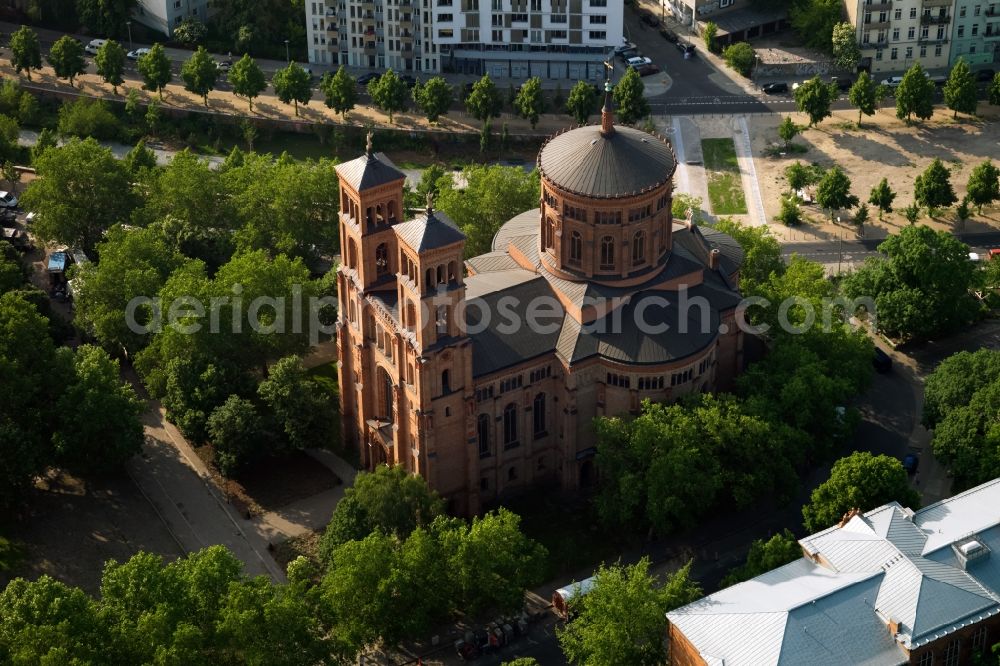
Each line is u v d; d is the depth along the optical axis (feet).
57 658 640.99
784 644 651.66
